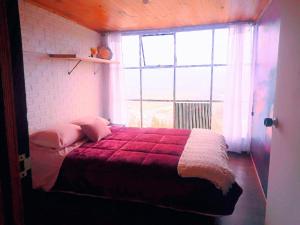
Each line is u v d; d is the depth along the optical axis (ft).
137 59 15.39
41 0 8.87
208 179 6.82
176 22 12.59
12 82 2.41
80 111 12.85
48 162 8.23
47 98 10.27
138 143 9.53
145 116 16.20
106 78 15.16
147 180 7.34
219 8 10.28
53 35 10.50
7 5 2.39
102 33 14.75
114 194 7.67
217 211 6.81
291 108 4.05
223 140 10.20
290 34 4.25
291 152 3.94
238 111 13.37
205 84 14.66
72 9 10.03
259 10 10.61
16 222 2.51
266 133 8.80
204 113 14.97
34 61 9.44
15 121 2.46
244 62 13.09
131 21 12.19
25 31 8.92
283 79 4.63
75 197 8.58
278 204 4.65
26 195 2.77
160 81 15.46
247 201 8.54
